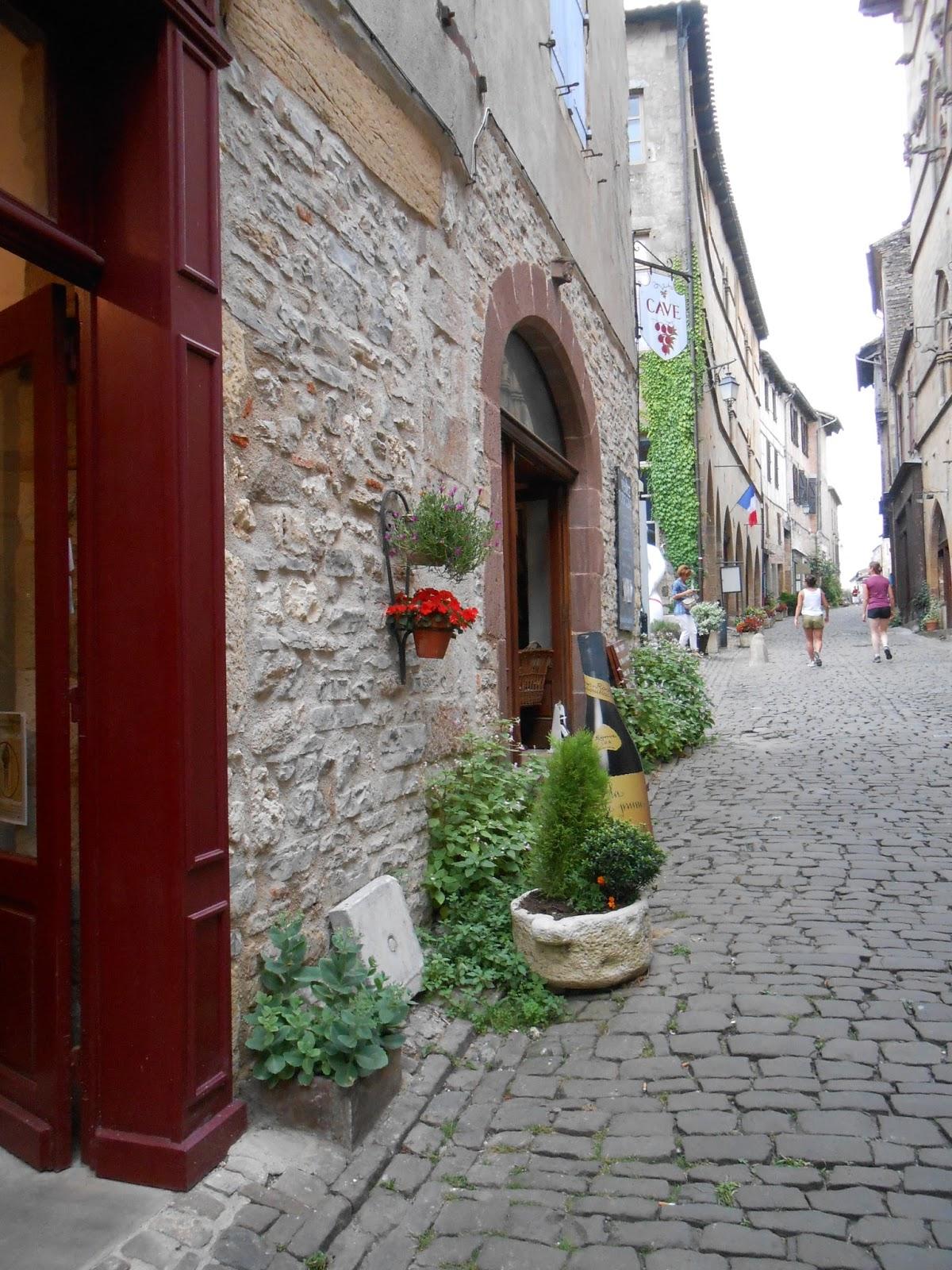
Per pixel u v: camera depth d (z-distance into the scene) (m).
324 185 3.64
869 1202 2.52
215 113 2.82
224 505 2.84
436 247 4.71
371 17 3.95
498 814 4.56
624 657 9.13
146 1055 2.61
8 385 2.86
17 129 2.56
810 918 4.48
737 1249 2.38
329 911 3.44
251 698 3.06
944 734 9.23
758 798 6.97
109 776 2.66
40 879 2.71
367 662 3.84
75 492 2.81
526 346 6.97
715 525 22.50
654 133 18.94
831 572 49.69
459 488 4.89
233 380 3.02
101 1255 2.32
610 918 3.82
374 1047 2.92
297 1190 2.60
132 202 2.65
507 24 6.00
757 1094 3.04
